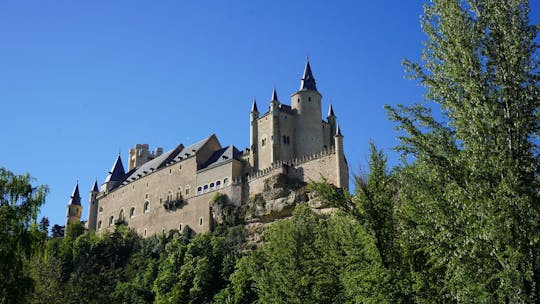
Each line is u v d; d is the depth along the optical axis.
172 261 110.44
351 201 35.12
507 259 22.81
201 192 131.12
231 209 120.94
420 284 30.50
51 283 61.03
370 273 33.19
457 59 27.58
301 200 107.62
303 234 53.53
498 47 26.55
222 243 109.94
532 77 25.62
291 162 117.81
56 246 132.75
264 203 113.81
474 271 24.55
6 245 41.78
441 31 28.62
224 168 127.94
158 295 100.56
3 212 42.81
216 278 99.38
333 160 107.81
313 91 132.25
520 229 23.52
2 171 45.84
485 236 23.41
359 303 36.44
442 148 27.66
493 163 24.67
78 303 66.06
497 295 24.12
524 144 25.16
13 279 41.38
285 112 129.88
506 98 25.61
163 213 140.00
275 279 54.16
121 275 119.69
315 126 130.00
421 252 32.72
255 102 134.25
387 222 33.59
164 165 148.38
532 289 22.86
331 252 43.31
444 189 26.91
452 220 26.00
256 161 127.75
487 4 27.52
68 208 193.00
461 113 26.73
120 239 141.62
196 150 139.75
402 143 28.67
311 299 48.09
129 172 174.00
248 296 82.12
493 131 25.47
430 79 28.78
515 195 23.75
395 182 34.03
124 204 157.88
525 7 26.97
